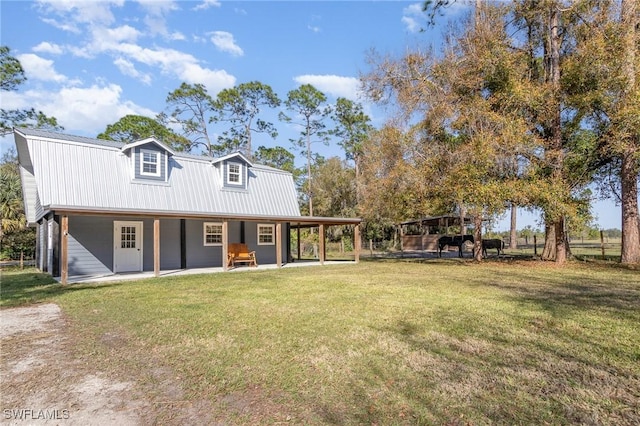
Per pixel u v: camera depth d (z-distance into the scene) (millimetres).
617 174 15031
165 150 14422
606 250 22906
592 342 4371
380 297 7383
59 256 12125
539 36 14703
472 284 9195
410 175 15320
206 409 2857
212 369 3643
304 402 2945
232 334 4828
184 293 8211
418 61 15445
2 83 21109
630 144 12055
